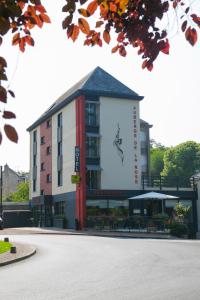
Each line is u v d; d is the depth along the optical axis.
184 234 31.02
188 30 3.99
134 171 43.50
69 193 43.97
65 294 9.69
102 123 42.97
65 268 14.49
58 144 47.81
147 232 34.22
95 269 14.09
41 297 9.38
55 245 23.66
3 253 18.64
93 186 42.16
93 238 28.92
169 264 15.08
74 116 43.62
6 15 3.29
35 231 38.22
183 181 73.31
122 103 44.03
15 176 100.12
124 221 38.88
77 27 3.92
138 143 44.09
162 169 83.44
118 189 42.59
